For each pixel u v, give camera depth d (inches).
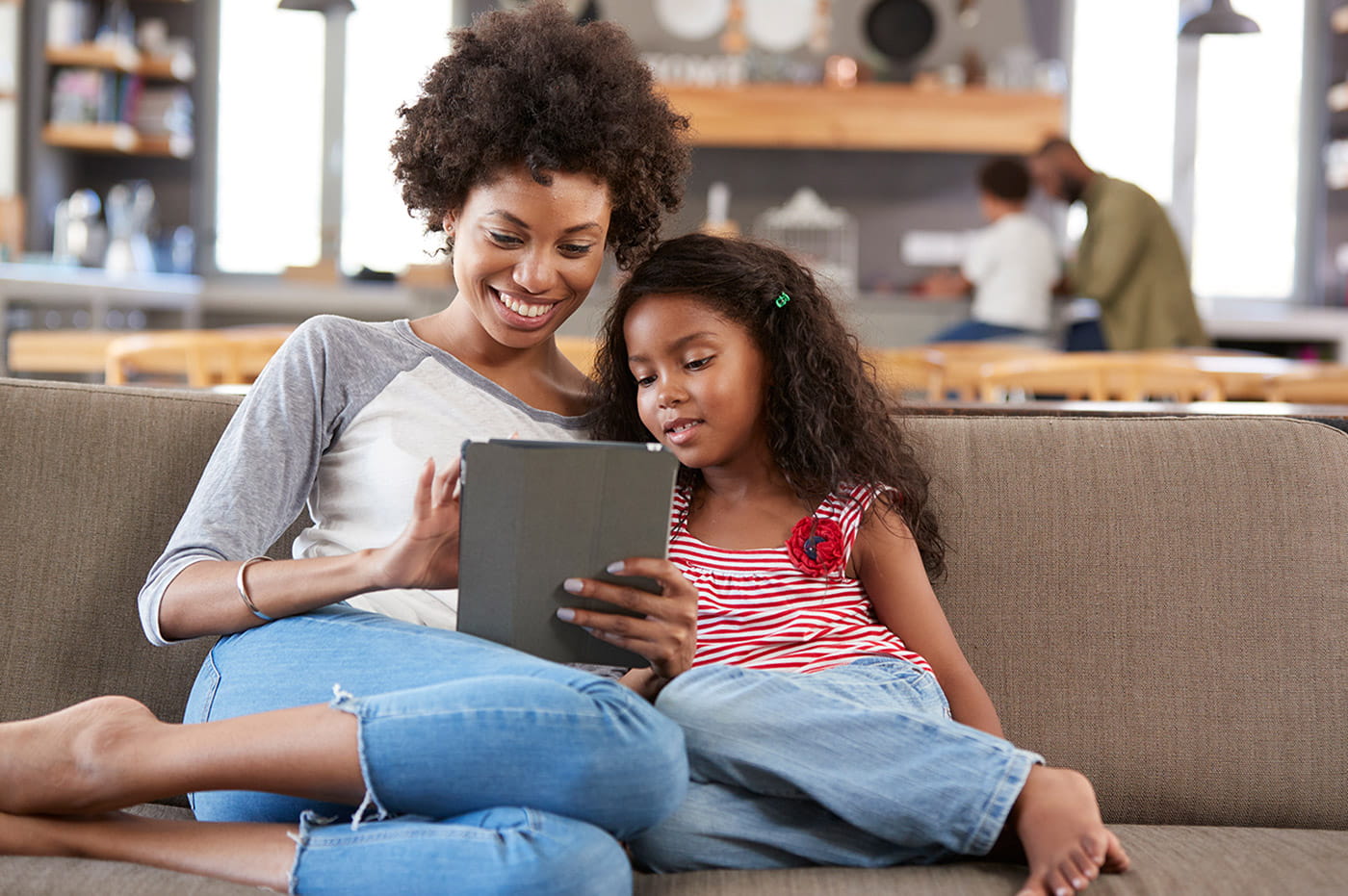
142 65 234.7
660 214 60.4
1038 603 58.2
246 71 248.2
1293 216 246.2
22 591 55.3
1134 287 191.0
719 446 56.1
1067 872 42.4
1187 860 45.8
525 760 40.9
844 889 42.9
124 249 226.5
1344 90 237.0
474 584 46.5
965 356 144.6
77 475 56.9
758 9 250.1
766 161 251.8
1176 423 61.5
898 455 58.4
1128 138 247.9
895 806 45.2
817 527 55.9
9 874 41.1
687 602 47.2
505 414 55.9
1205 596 57.9
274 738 42.5
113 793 43.2
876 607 56.8
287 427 51.9
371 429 53.6
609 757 41.1
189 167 246.1
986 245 196.7
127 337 137.4
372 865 40.9
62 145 234.1
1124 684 57.2
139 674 56.7
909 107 237.6
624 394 60.0
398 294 244.1
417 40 249.0
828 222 245.1
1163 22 245.6
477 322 56.6
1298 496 58.8
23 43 221.6
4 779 43.1
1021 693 57.3
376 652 45.8
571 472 45.5
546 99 52.1
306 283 244.2
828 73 242.8
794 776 45.9
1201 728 56.5
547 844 39.6
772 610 54.6
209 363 121.6
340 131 248.8
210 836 43.8
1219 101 246.1
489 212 52.8
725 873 45.0
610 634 47.0
